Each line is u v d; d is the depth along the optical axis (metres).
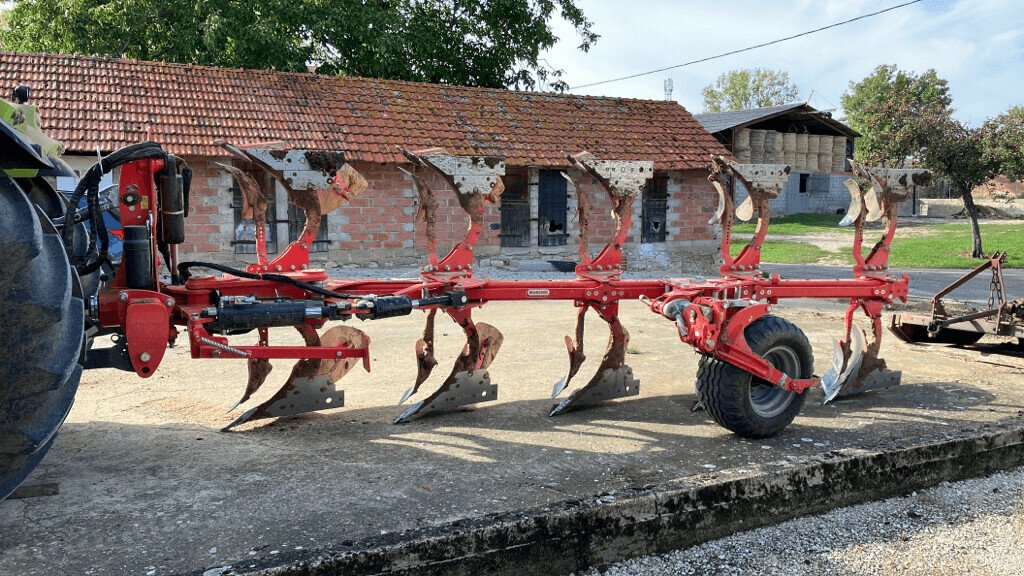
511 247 15.23
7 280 2.71
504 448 4.50
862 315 10.16
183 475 3.93
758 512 3.85
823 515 4.03
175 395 5.61
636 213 16.12
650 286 5.40
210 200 12.77
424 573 3.04
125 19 18.00
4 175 2.90
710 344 4.55
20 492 3.58
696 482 3.72
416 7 21.31
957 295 13.52
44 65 13.25
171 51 19.50
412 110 15.11
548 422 5.09
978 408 5.52
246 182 4.62
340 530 3.26
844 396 5.84
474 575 3.14
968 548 3.64
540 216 15.45
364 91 15.29
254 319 4.03
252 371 5.13
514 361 7.07
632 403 5.63
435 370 6.64
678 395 5.88
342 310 4.24
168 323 3.74
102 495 3.63
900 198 5.72
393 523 3.34
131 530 3.23
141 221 3.76
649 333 8.64
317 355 4.36
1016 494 4.34
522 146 14.97
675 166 15.73
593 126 16.42
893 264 19.83
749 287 5.18
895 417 5.28
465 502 3.61
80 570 2.88
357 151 13.42
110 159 3.52
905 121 23.86
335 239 13.76
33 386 2.82
